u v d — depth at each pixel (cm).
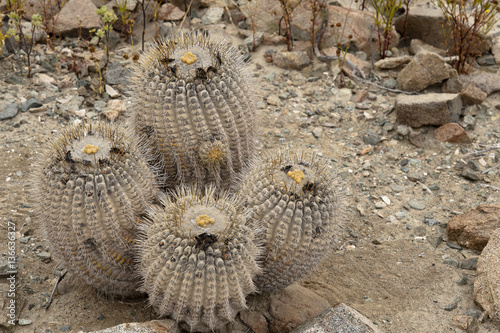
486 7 615
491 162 520
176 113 349
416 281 404
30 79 583
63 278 381
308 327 322
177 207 302
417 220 462
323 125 567
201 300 287
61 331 340
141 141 367
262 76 627
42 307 359
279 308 358
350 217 467
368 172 511
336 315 326
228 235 288
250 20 684
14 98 555
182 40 378
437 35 659
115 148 309
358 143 547
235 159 381
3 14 632
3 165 485
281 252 317
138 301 368
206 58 358
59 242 322
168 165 376
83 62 593
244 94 376
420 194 489
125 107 561
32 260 400
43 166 314
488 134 552
